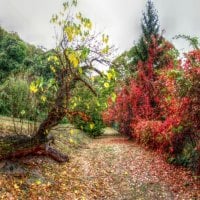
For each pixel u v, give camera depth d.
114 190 10.46
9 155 9.59
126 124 24.48
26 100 13.41
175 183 10.64
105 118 27.28
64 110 9.11
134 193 10.15
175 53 18.81
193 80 9.79
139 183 11.11
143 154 16.09
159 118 19.30
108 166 13.84
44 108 11.91
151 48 23.52
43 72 22.17
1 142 9.59
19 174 9.52
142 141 18.73
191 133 11.38
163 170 12.37
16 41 30.73
